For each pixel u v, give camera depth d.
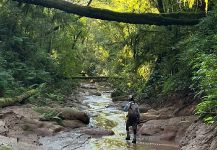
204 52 13.51
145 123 15.27
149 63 24.72
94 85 41.75
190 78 17.03
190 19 15.97
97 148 12.12
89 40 51.19
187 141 11.12
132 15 15.47
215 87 10.42
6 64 19.69
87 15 15.20
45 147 11.39
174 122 14.35
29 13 24.27
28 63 22.00
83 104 23.75
